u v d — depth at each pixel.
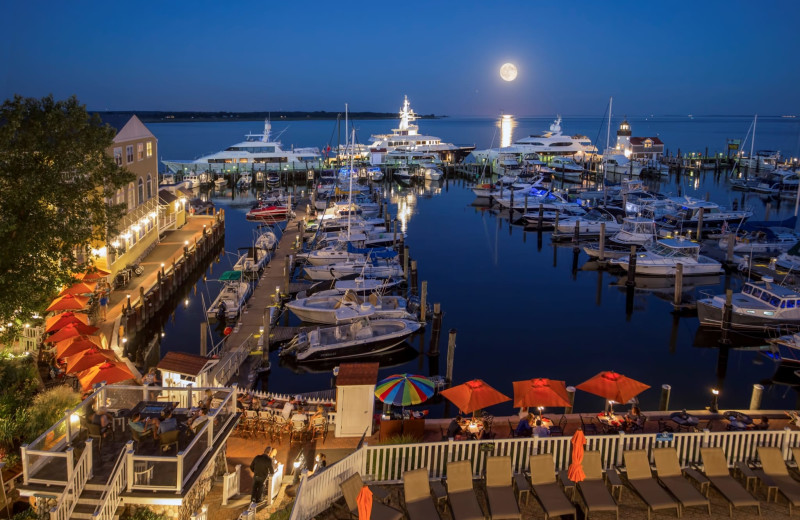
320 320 34.34
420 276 47.69
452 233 65.56
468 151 126.00
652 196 78.38
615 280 47.19
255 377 27.78
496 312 38.97
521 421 17.16
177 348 32.44
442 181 113.12
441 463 14.72
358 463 14.48
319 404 19.98
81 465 12.50
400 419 17.38
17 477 14.38
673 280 47.19
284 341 31.56
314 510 13.20
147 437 14.07
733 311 34.25
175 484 12.69
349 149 111.50
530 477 13.91
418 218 74.88
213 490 14.69
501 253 56.16
